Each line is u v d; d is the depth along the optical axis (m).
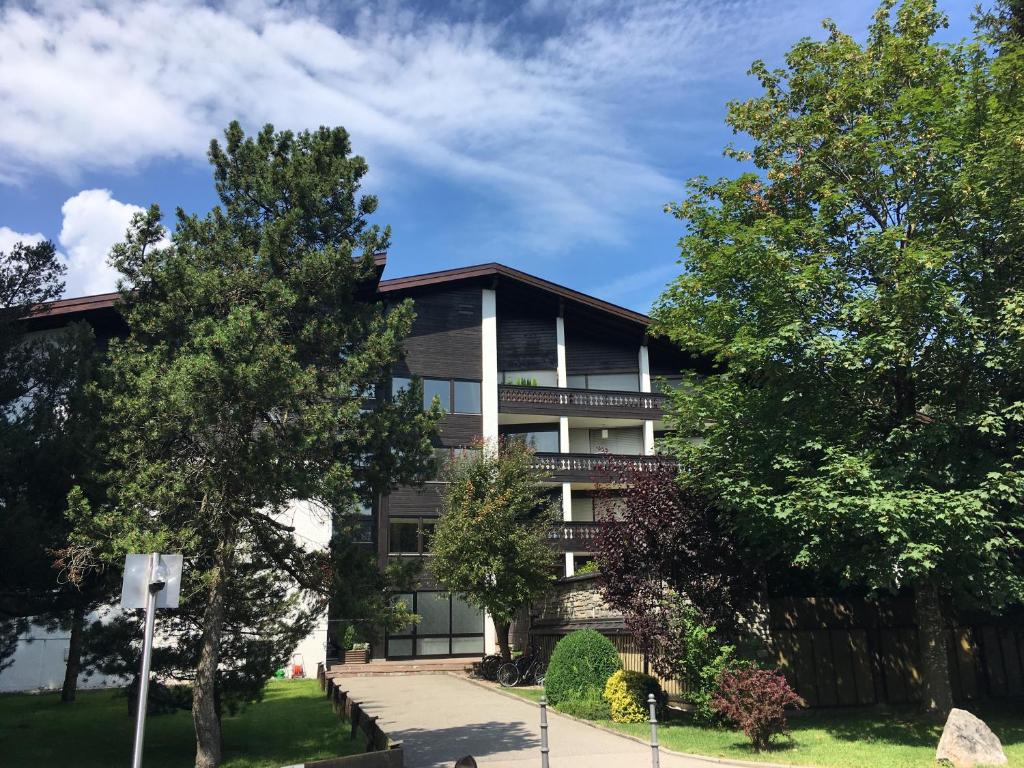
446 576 23.12
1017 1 19.91
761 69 16.42
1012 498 11.59
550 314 33.09
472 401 30.53
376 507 28.50
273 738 14.48
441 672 26.00
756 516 13.52
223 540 11.73
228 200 13.62
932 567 11.46
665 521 14.77
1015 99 13.49
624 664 18.41
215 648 11.66
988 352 12.51
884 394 14.26
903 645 16.91
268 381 10.72
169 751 13.52
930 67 14.26
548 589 23.55
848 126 15.13
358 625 12.28
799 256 14.33
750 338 13.79
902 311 12.46
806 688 15.79
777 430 13.98
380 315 13.69
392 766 10.76
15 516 11.52
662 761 11.18
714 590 14.62
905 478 12.26
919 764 10.64
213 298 12.02
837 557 13.01
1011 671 17.91
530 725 14.84
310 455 11.63
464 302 31.52
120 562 10.92
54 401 13.46
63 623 13.70
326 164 13.57
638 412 32.19
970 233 12.85
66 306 19.77
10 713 18.12
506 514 23.05
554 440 31.97
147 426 10.88
